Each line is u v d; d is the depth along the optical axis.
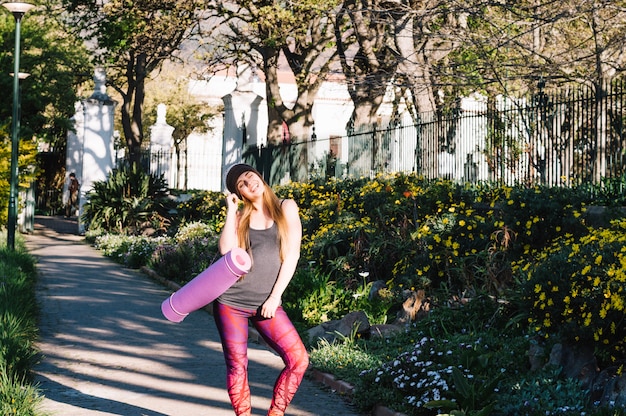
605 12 19.14
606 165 12.03
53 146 45.03
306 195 19.66
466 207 13.77
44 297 13.88
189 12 25.27
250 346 10.24
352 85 23.11
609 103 12.30
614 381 6.47
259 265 5.84
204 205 25.88
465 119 16.02
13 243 20.31
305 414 6.97
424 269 11.28
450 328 9.61
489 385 6.61
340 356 8.58
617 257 7.16
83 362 8.88
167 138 37.44
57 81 33.75
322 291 11.89
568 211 11.12
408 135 18.42
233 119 29.20
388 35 21.12
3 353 7.65
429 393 6.78
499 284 10.34
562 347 7.37
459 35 18.69
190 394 7.51
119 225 27.77
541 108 13.61
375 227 13.84
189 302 5.77
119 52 31.14
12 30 31.02
